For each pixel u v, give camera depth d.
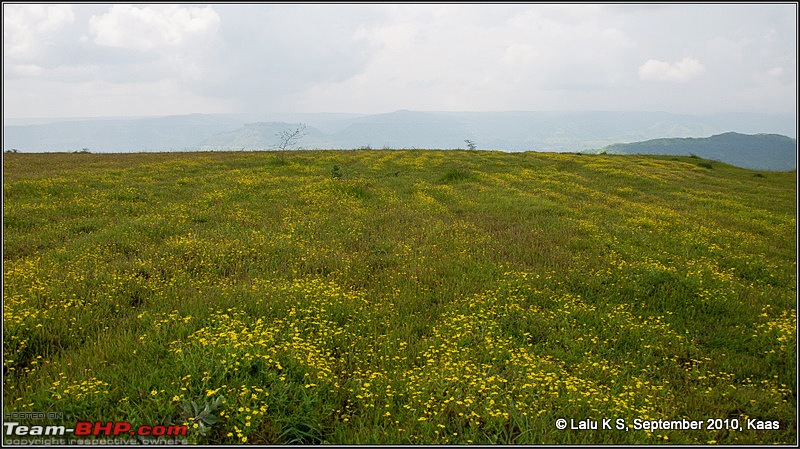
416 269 11.24
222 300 8.64
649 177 34.06
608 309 9.39
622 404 5.84
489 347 7.31
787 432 5.71
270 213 17.02
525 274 10.72
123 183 22.72
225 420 5.27
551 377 6.22
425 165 34.84
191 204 18.20
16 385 5.91
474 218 17.66
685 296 10.16
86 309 8.13
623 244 14.48
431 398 5.79
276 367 6.15
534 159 42.12
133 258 11.30
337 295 8.89
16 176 24.11
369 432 5.33
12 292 8.31
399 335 7.87
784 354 7.68
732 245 16.02
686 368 7.41
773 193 31.67
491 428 5.48
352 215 16.92
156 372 5.92
